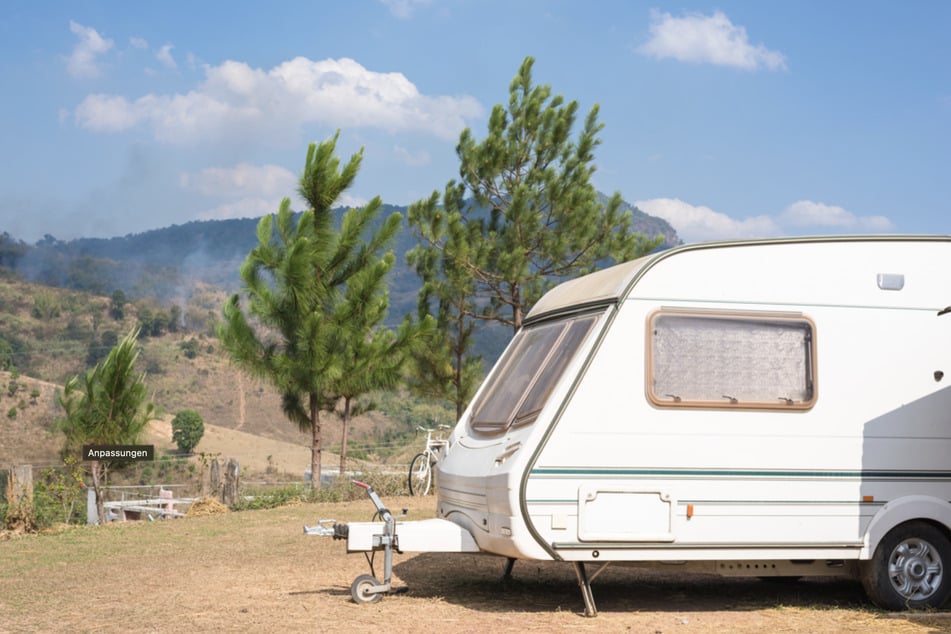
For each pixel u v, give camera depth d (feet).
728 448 22.45
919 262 24.11
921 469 23.27
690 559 22.15
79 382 56.03
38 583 27.27
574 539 21.66
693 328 22.75
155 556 32.71
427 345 68.85
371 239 59.88
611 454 21.94
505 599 24.44
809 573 23.26
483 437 24.31
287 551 33.12
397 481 55.93
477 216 74.90
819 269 23.65
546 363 23.56
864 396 23.27
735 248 23.31
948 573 23.27
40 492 47.06
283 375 57.93
